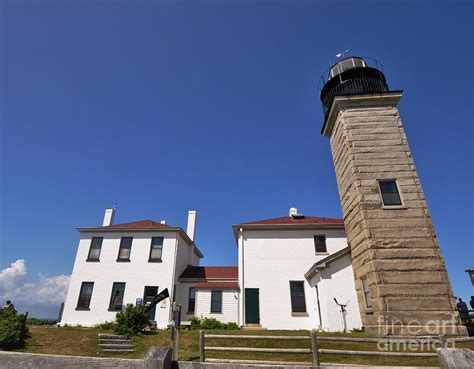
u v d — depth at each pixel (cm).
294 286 1839
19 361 371
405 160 1334
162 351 372
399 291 1122
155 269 2027
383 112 1450
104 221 2391
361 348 924
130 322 1330
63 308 2002
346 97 1492
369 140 1398
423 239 1189
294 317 1753
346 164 1430
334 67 1806
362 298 1298
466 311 1226
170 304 1922
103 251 2103
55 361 368
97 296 1972
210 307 1856
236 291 1873
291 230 1995
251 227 1995
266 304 1795
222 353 923
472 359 331
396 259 1170
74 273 2045
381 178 1316
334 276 1436
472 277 1261
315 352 627
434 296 1102
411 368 464
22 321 1178
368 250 1207
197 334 1250
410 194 1269
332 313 1380
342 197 1502
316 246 1947
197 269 2250
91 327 1669
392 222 1231
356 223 1329
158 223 2305
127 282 2002
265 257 1922
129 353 1091
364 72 1645
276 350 645
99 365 361
